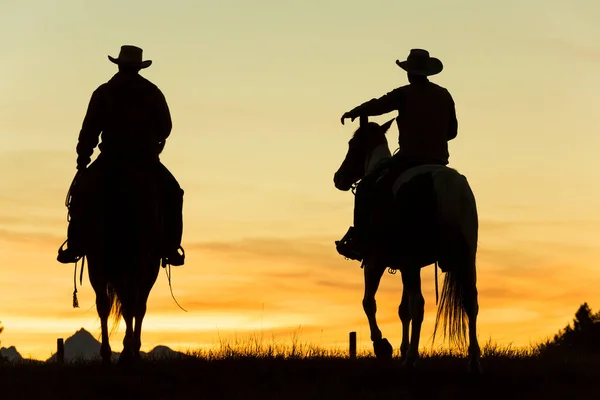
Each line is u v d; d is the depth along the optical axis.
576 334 41.47
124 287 14.57
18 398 12.48
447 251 13.10
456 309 13.24
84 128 14.85
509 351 17.16
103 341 14.38
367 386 13.02
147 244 14.37
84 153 14.91
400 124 14.48
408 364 13.76
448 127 14.77
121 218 14.24
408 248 13.62
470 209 13.16
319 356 16.05
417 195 13.40
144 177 14.48
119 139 14.77
